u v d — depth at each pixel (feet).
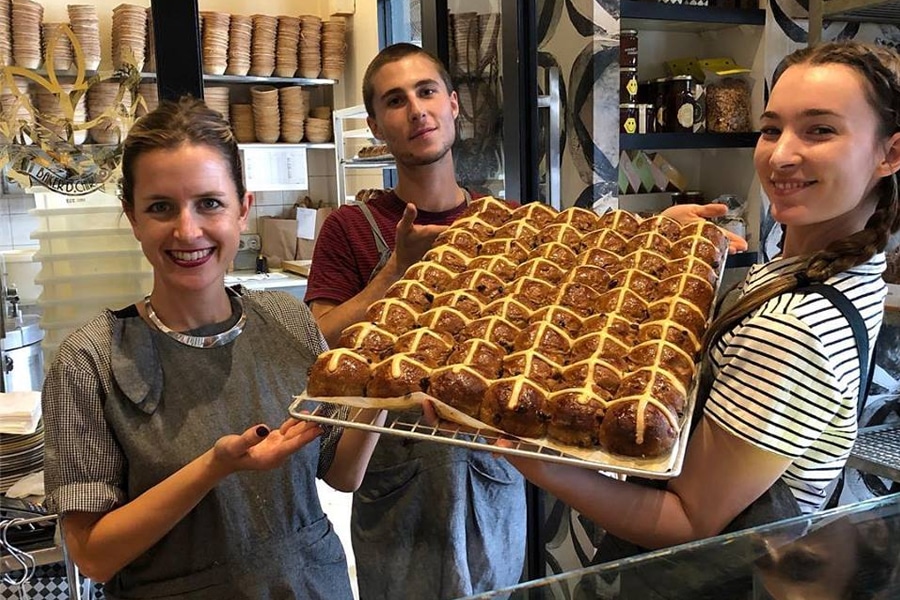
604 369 3.46
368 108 5.66
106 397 3.44
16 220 13.33
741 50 9.00
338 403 3.47
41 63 10.80
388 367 3.52
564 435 3.24
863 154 3.04
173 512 3.13
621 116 8.26
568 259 4.77
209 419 3.55
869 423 8.47
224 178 3.45
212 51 13.80
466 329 3.94
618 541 3.83
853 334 3.01
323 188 17.48
